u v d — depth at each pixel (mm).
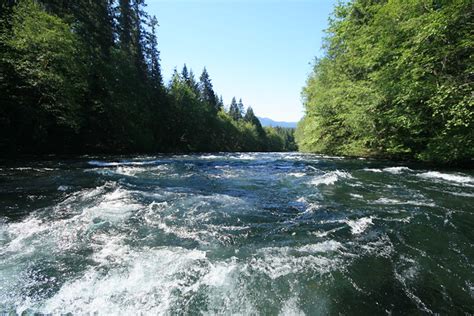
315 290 3170
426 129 13312
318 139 26562
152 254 3994
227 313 2844
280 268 3605
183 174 11570
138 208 6156
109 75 29438
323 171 12375
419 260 3828
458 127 11352
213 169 13680
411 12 11883
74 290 3174
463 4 9234
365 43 15398
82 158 18562
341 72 21547
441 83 11039
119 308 2900
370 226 5059
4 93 17234
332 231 4867
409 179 9758
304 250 4125
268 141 113812
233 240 4504
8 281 3330
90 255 3969
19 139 18688
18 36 18438
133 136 31828
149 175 11055
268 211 6094
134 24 38625
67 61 20688
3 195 7184
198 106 56062
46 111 19609
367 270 3568
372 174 10836
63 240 4457
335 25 18969
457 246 4262
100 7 30375
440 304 2941
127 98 31484
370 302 2975
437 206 6297
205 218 5590
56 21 20453
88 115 25547
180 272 3514
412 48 11148
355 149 21344
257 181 9977
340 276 3430
